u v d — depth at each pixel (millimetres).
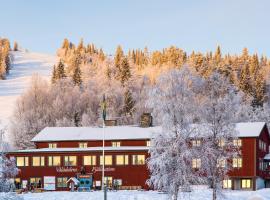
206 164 55656
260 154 90500
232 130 58469
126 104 166250
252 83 174125
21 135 138000
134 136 93500
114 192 75875
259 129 88750
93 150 88875
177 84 55844
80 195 70688
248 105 137250
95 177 88375
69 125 148750
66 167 89438
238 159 86938
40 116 156750
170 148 53188
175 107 54250
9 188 56375
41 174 89812
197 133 56250
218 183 56094
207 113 58625
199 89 60188
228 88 61875
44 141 96750
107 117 151750
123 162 87812
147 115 97375
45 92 175375
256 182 86625
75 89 184500
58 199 66625
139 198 66000
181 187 52906
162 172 52938
